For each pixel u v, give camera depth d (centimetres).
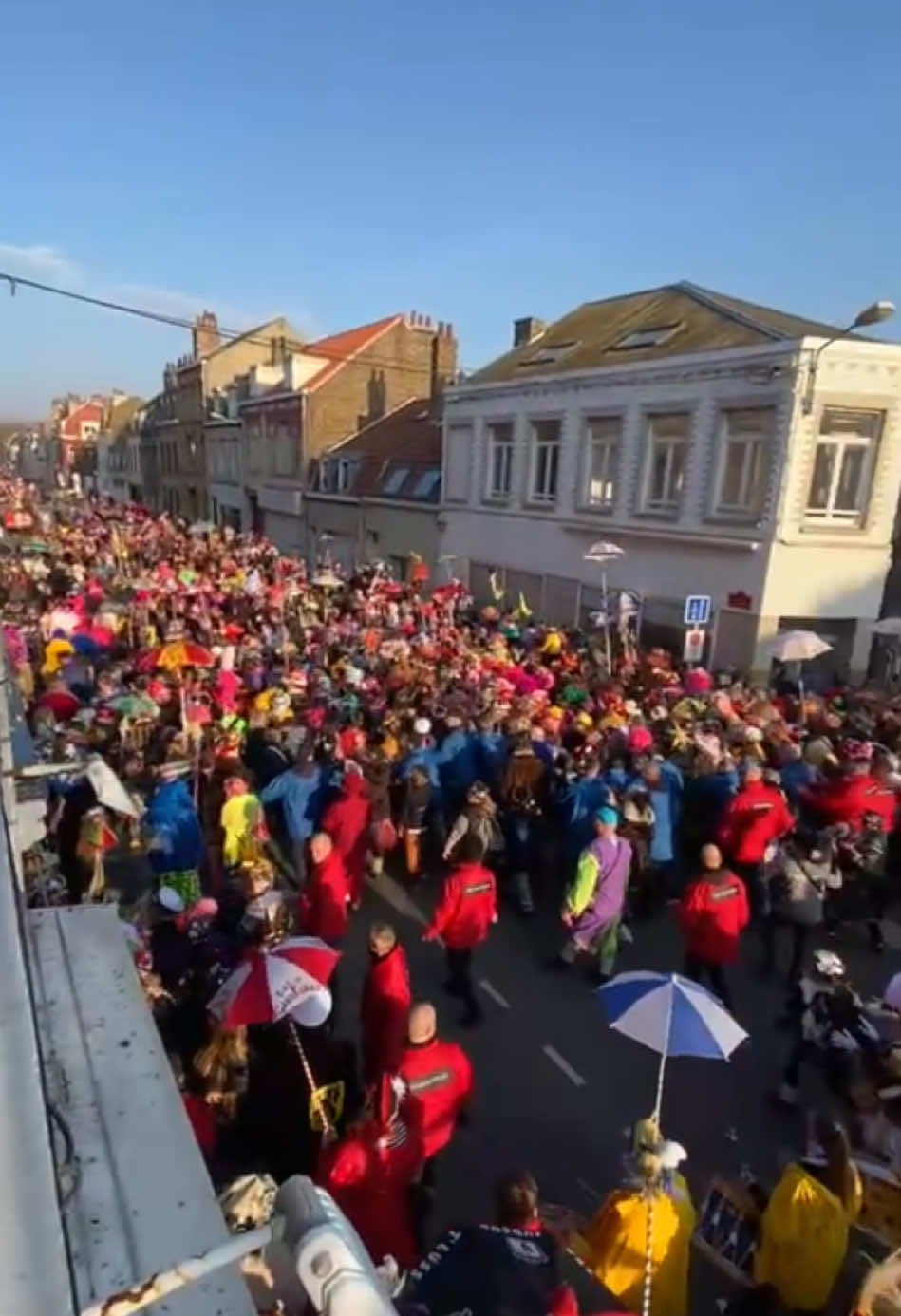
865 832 839
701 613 1551
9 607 1875
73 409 9544
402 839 984
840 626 1752
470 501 2562
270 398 3784
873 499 1678
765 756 1034
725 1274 472
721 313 1908
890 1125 498
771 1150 588
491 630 1847
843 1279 442
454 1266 294
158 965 628
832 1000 596
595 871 752
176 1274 130
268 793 899
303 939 526
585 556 1922
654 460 1942
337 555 3369
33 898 436
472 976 786
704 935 698
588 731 1048
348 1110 508
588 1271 330
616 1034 708
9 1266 92
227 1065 491
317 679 1251
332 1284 142
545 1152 579
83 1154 163
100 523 3872
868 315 1334
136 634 1595
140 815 790
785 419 1612
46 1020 201
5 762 365
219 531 3644
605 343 2239
